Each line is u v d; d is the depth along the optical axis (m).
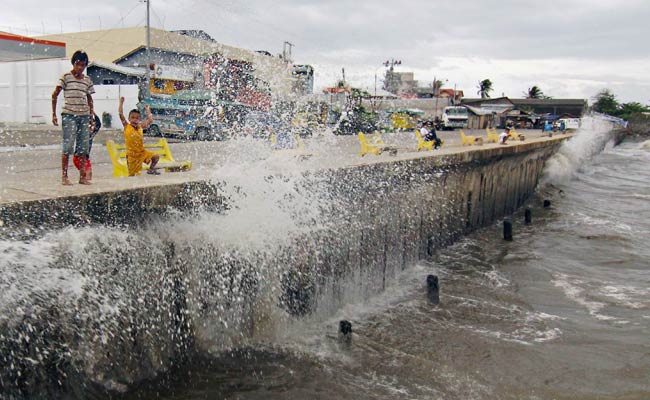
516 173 21.16
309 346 7.39
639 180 32.09
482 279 11.10
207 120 20.06
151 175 7.64
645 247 14.27
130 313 5.70
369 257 10.14
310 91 12.25
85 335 5.23
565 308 9.49
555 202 22.89
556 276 11.45
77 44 37.22
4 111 25.75
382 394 6.21
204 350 6.68
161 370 6.07
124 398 5.57
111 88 27.03
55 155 14.12
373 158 11.64
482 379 6.73
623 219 18.61
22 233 4.76
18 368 4.66
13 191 5.45
